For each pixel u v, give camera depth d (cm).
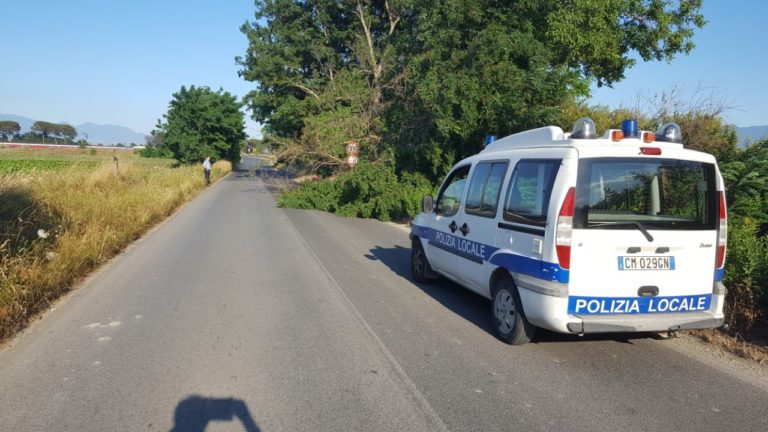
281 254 1016
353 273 858
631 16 1991
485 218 568
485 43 1531
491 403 395
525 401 398
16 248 742
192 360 475
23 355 488
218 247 1083
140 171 2194
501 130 1548
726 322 562
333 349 506
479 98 1512
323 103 2525
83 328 566
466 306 665
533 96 1473
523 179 513
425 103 1593
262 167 2592
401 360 479
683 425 362
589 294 451
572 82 1566
